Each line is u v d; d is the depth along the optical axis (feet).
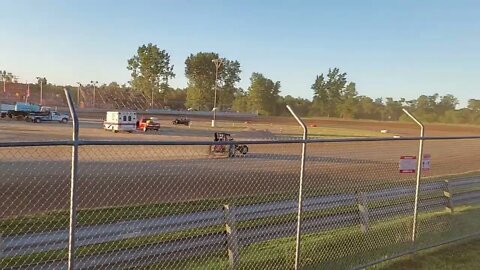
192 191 40.73
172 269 17.99
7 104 219.82
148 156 70.64
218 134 93.61
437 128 273.13
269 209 21.68
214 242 19.15
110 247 18.63
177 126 213.66
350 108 455.22
